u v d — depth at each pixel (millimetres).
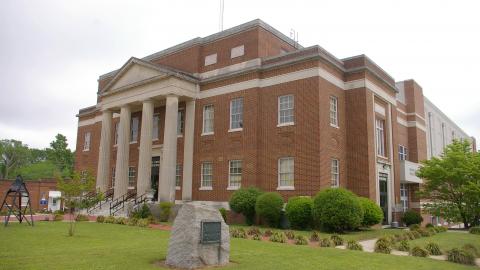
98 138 44656
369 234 22328
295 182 26359
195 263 11008
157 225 24812
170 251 11352
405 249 16656
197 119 32625
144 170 32000
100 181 36469
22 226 21938
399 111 40000
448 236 23031
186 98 32781
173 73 31141
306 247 15844
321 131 25812
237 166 29625
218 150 30719
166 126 31125
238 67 30812
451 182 28922
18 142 95438
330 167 26484
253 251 14188
